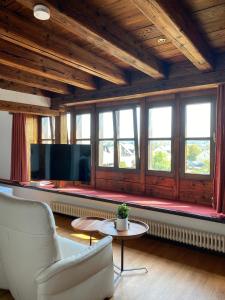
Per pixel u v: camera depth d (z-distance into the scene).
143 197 3.99
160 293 2.21
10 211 1.64
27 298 1.77
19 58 2.97
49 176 4.43
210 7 1.98
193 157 3.66
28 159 5.07
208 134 3.51
